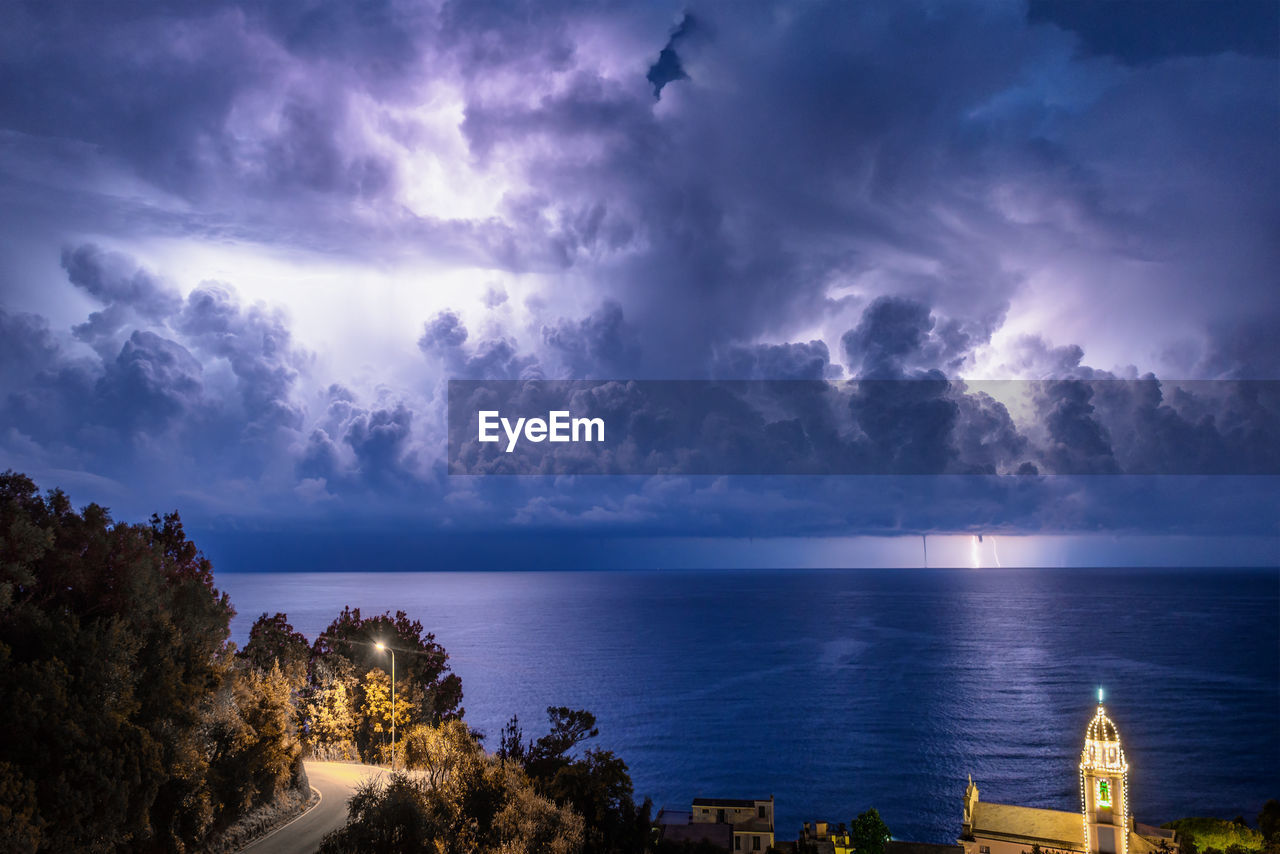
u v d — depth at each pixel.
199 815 33.53
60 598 34.19
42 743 27.45
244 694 43.69
